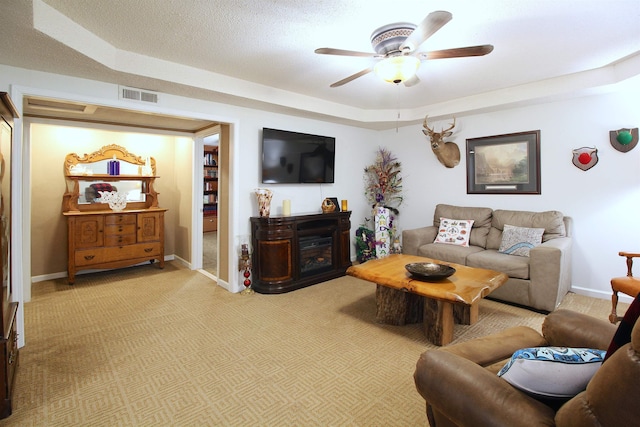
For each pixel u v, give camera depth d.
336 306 3.47
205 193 9.13
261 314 3.25
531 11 2.13
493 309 3.35
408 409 1.86
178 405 1.89
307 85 3.67
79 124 4.07
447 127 4.79
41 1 1.98
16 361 2.12
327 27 2.32
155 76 2.86
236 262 3.93
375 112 4.84
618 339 0.91
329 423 1.75
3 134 1.91
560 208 3.87
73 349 2.53
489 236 4.18
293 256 4.01
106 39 2.50
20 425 1.72
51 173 4.44
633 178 3.40
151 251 4.93
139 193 5.05
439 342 2.59
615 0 2.00
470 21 2.26
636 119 3.35
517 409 0.96
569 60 2.97
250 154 4.02
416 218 5.22
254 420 1.77
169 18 2.19
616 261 3.54
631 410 0.71
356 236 5.40
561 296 3.30
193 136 4.89
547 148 3.93
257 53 2.77
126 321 3.07
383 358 2.42
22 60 2.42
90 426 1.72
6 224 1.98
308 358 2.41
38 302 3.56
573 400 0.87
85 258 4.36
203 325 2.98
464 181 4.66
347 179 5.25
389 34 2.29
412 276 2.77
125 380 2.13
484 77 3.44
